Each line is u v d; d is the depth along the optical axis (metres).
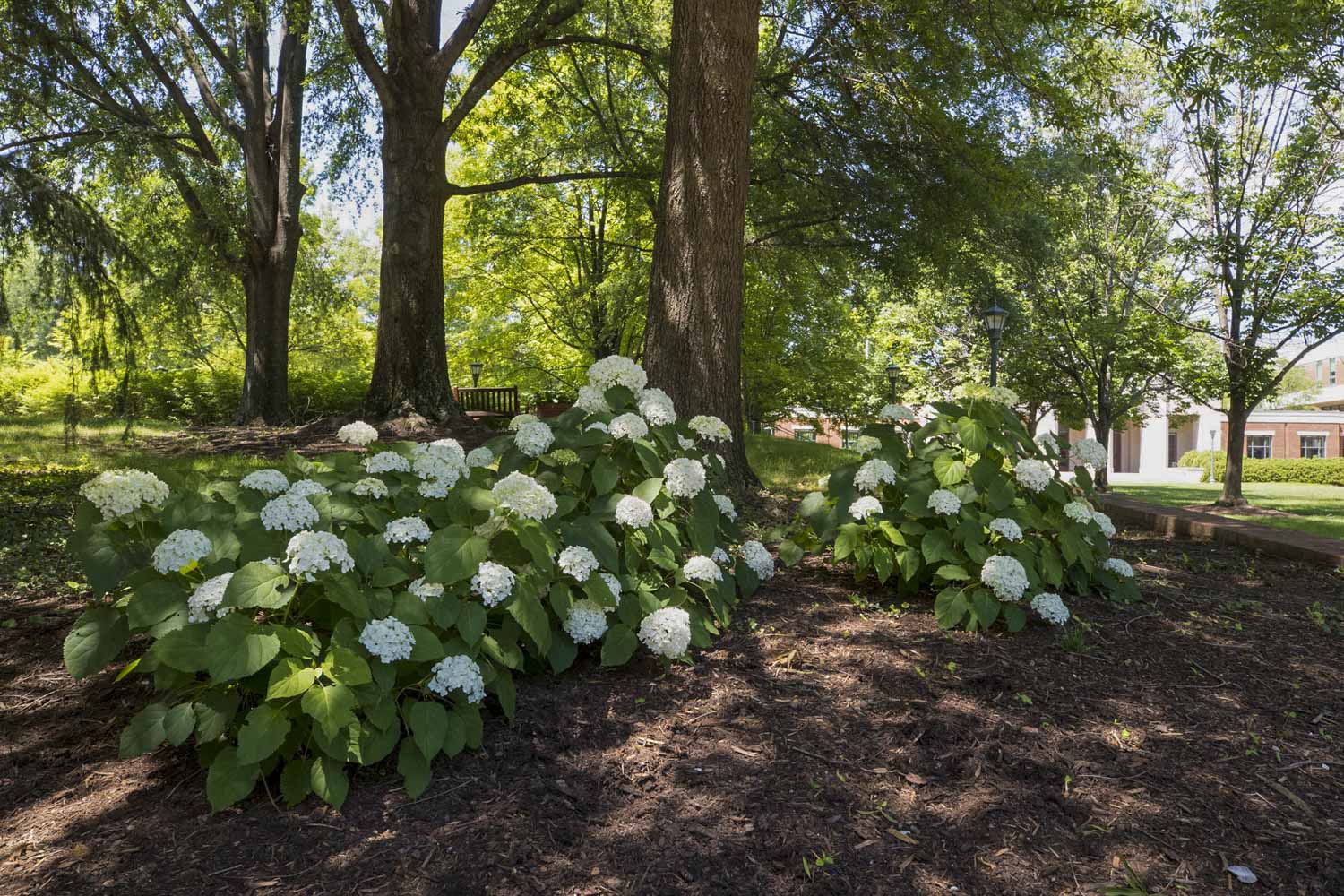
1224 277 15.06
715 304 6.84
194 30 15.48
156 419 17.69
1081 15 9.72
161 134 12.26
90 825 2.31
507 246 21.91
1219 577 5.08
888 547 4.12
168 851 2.18
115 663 3.51
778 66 13.02
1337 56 10.67
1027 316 17.52
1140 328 16.08
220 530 2.71
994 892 2.05
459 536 2.70
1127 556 5.66
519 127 18.03
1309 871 2.13
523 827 2.27
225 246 14.22
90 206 7.79
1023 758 2.66
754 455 12.08
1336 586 4.89
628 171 14.83
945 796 2.46
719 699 3.06
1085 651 3.55
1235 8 10.24
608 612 3.29
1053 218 13.67
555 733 2.79
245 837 2.23
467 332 29.16
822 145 13.02
